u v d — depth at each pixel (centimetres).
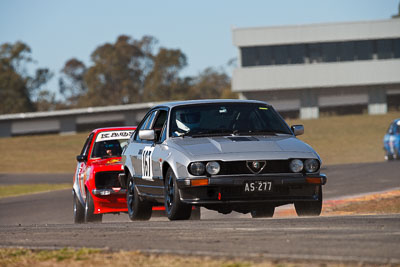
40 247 2439
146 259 2002
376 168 10012
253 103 3828
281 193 3312
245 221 3022
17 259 2173
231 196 3262
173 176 3372
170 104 3875
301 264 1795
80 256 2128
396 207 5447
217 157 3288
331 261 1819
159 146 3641
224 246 2189
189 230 2706
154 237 2530
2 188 13962
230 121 3672
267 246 2139
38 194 11206
